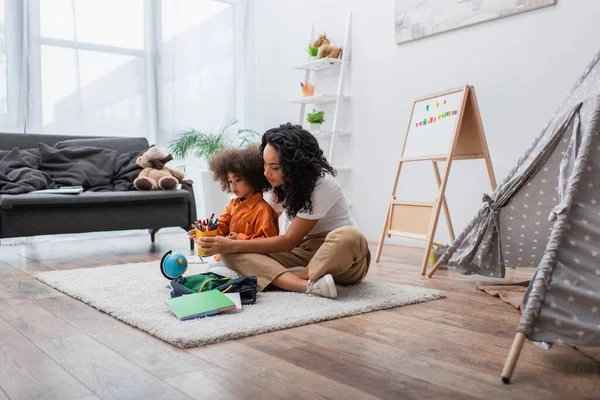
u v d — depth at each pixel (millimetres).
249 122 4949
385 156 3615
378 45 3645
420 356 1249
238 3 4855
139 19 4391
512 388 1053
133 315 1587
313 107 4250
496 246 2086
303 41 4359
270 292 1893
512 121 2852
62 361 1231
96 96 4215
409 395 1020
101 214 3064
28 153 3414
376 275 2387
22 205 2799
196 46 4625
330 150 3805
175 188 3391
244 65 4906
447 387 1060
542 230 2004
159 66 4461
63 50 4008
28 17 3850
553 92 2666
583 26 2541
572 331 1087
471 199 3045
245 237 2027
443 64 3203
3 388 1069
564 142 1833
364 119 3771
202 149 4391
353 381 1093
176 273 1993
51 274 2367
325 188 1891
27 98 3873
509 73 2855
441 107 2742
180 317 1519
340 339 1388
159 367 1184
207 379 1110
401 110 3492
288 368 1171
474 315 1642
